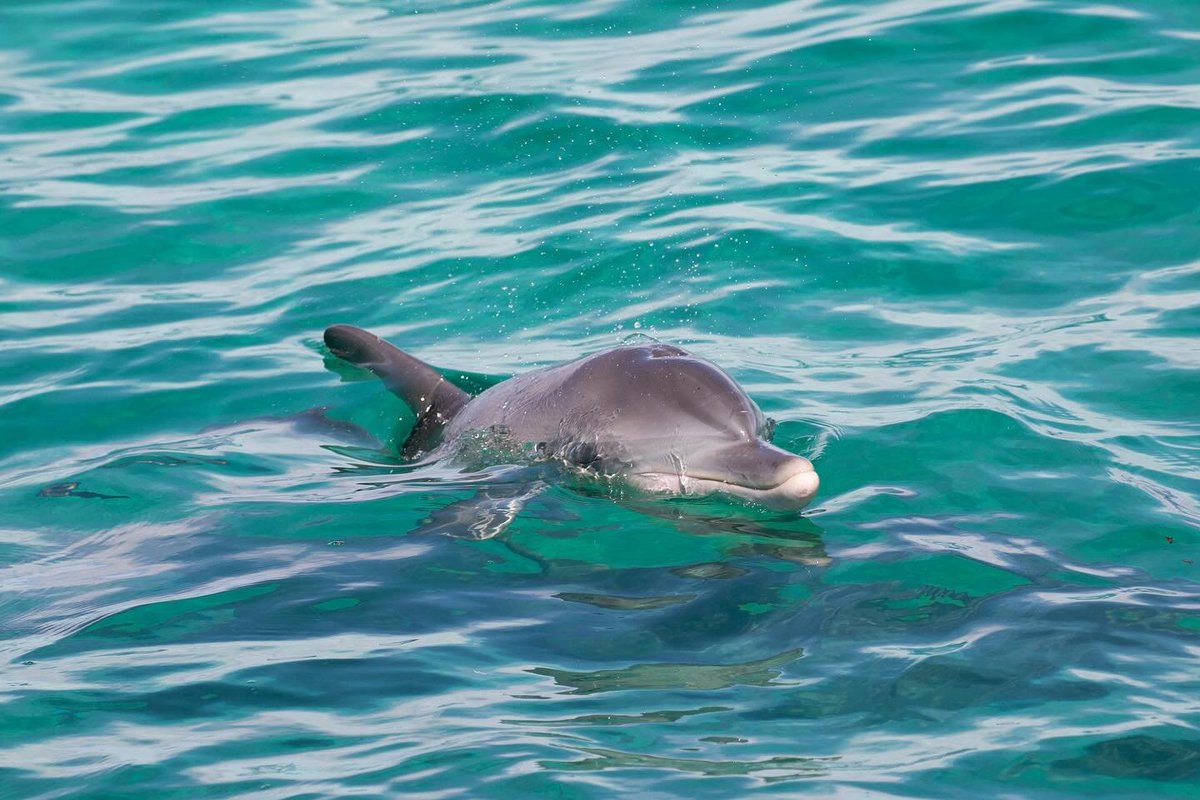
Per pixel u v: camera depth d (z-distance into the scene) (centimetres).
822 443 3153
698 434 2883
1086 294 3912
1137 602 2467
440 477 3152
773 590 2544
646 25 6088
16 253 4550
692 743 2073
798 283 4088
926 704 2166
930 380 3466
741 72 5491
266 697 2248
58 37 6359
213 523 2947
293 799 1961
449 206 4731
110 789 2009
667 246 4322
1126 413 3262
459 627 2453
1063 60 5344
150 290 4328
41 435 3506
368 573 2675
